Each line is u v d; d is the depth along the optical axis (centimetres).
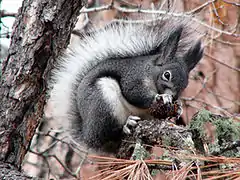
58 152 1188
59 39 587
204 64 1197
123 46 859
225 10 1027
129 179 454
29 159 1134
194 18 920
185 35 892
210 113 624
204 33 922
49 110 1088
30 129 589
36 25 564
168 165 493
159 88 811
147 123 665
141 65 823
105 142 807
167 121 726
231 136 609
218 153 496
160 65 830
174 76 809
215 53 1200
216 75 1216
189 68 877
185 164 457
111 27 935
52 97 862
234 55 1216
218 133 610
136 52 860
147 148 664
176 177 431
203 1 1055
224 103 1199
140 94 799
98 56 857
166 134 621
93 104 795
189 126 630
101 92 793
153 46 870
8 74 570
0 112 568
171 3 944
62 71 844
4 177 519
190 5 1054
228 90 1212
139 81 806
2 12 912
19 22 573
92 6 1263
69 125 854
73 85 855
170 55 841
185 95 1179
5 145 564
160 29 875
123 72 820
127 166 486
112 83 808
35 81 573
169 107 747
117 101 799
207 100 1197
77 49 866
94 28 1006
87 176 501
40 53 567
